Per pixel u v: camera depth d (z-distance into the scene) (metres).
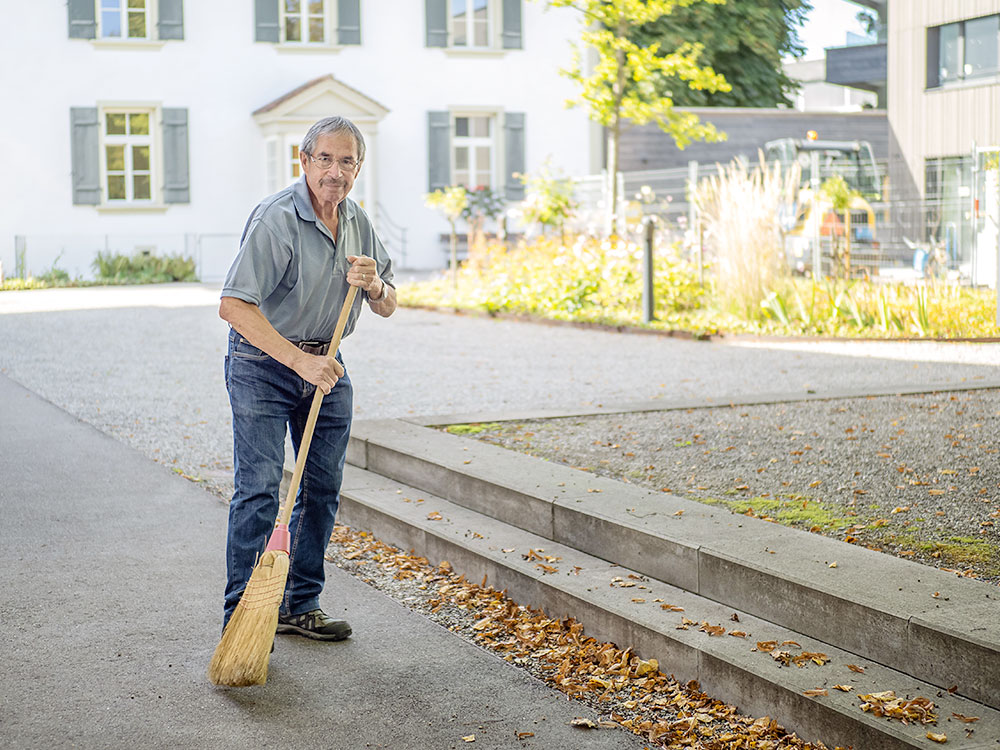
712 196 15.41
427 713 3.81
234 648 3.95
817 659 3.77
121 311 18.34
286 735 3.64
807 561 4.27
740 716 3.74
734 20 34.81
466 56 27.89
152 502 6.56
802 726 3.54
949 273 14.54
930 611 3.70
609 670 4.14
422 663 4.25
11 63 25.38
